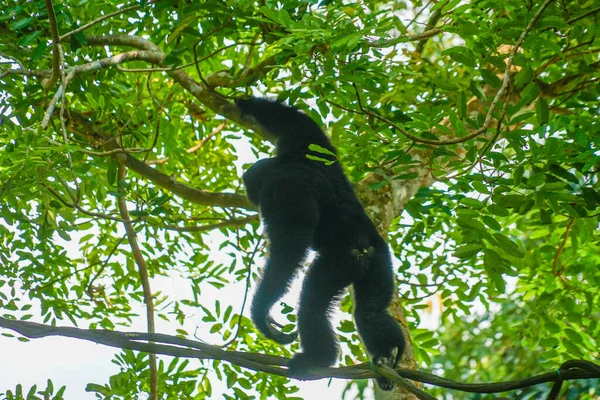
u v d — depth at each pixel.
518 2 9.74
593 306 14.45
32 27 11.26
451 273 14.62
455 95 13.87
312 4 10.66
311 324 9.43
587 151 9.46
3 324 8.23
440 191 9.86
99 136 13.16
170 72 12.34
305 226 9.68
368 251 9.95
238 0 10.41
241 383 12.53
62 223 12.44
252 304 9.49
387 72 11.36
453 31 10.01
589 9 11.08
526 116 9.71
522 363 22.67
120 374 11.68
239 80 12.22
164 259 14.66
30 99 12.05
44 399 10.46
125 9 10.60
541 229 15.51
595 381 20.72
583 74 12.91
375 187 9.88
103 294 14.12
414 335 13.35
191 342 8.37
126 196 12.43
